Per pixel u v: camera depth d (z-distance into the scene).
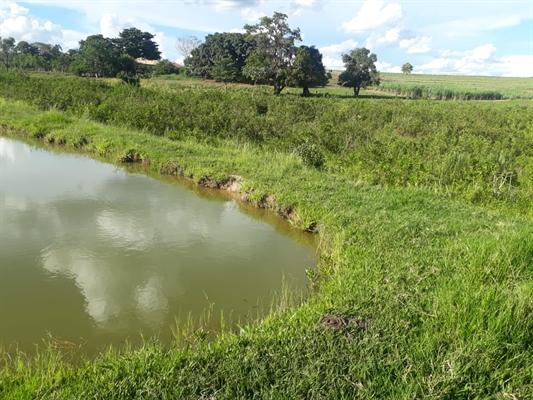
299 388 2.96
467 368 3.10
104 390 2.97
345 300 4.15
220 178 9.07
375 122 17.36
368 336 3.52
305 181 8.55
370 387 2.96
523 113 24.27
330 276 5.14
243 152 10.83
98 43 50.16
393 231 5.94
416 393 2.89
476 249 4.99
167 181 9.53
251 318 4.48
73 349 3.95
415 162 9.18
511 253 4.76
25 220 6.91
